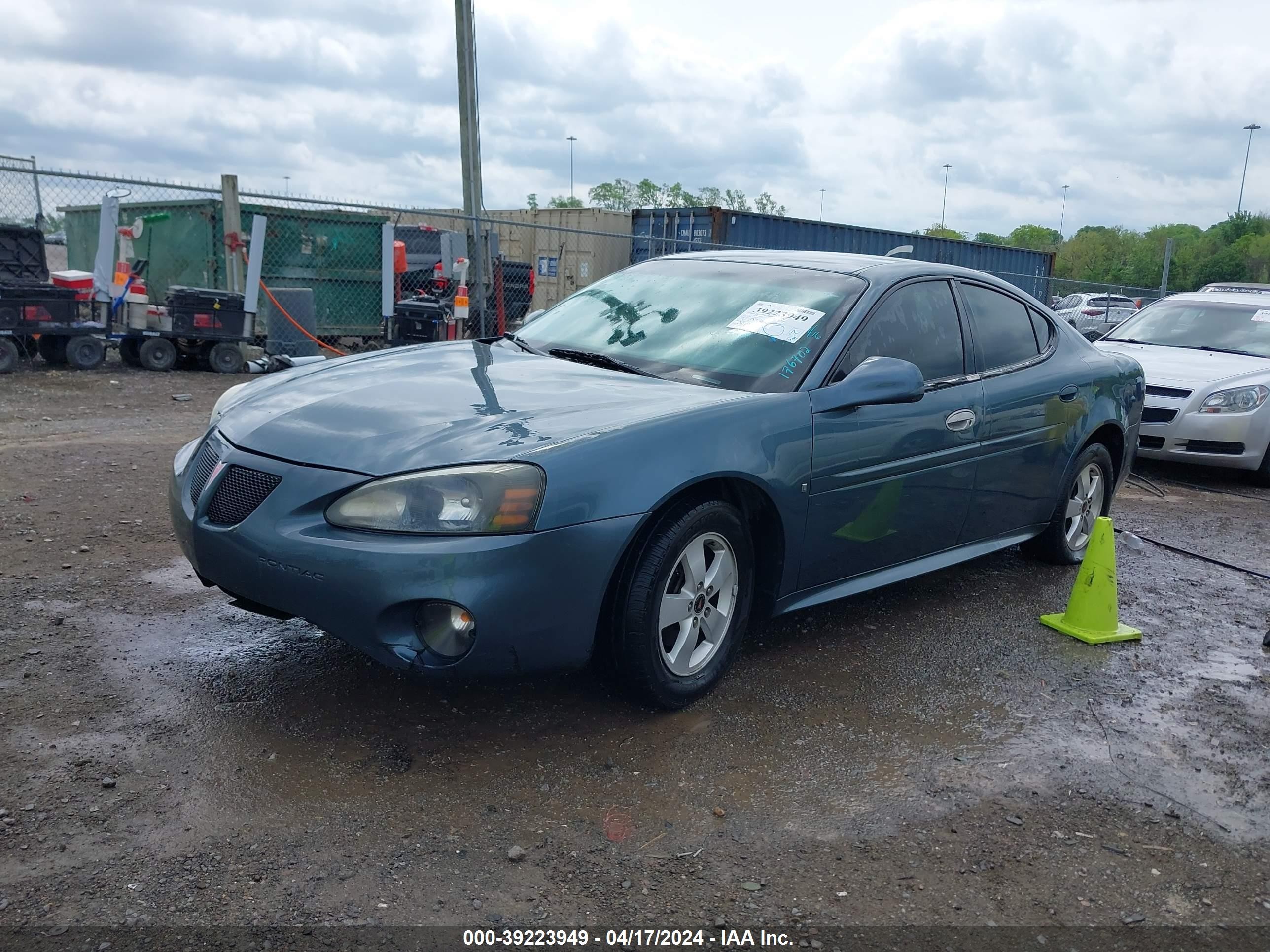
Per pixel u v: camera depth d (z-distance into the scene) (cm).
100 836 247
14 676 329
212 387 1048
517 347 419
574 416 314
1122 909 248
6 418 780
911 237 2358
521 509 279
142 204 1452
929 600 475
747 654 392
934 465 406
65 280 1138
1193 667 414
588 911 232
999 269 2578
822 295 399
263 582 292
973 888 252
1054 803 297
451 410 317
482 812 269
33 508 520
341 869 241
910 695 365
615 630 310
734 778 296
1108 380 521
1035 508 488
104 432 751
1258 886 262
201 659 353
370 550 276
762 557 360
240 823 257
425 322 1270
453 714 322
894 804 289
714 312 404
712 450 318
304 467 294
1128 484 812
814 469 352
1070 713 361
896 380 361
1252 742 346
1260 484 831
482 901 233
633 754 305
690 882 246
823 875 253
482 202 1439
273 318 1222
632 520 296
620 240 2223
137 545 470
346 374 367
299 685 337
